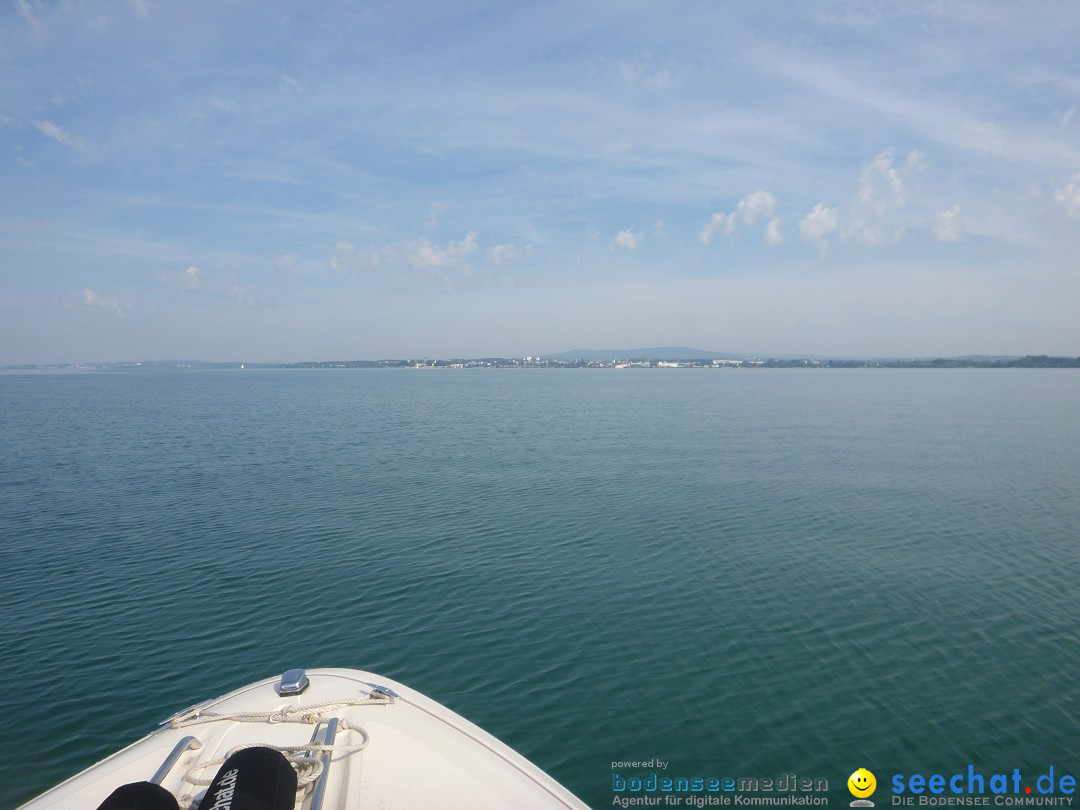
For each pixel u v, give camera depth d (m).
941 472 35.34
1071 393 117.69
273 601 17.20
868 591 17.59
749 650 14.28
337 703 6.74
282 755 4.96
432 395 122.50
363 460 40.56
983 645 14.35
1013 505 27.53
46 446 48.50
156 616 16.33
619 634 15.12
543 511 26.59
